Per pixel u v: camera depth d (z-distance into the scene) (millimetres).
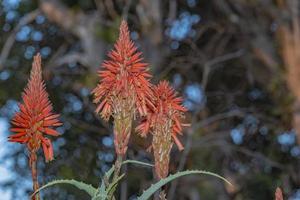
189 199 13992
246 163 14930
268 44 14508
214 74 15266
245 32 14609
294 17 14188
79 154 13609
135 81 2375
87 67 14609
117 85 2361
